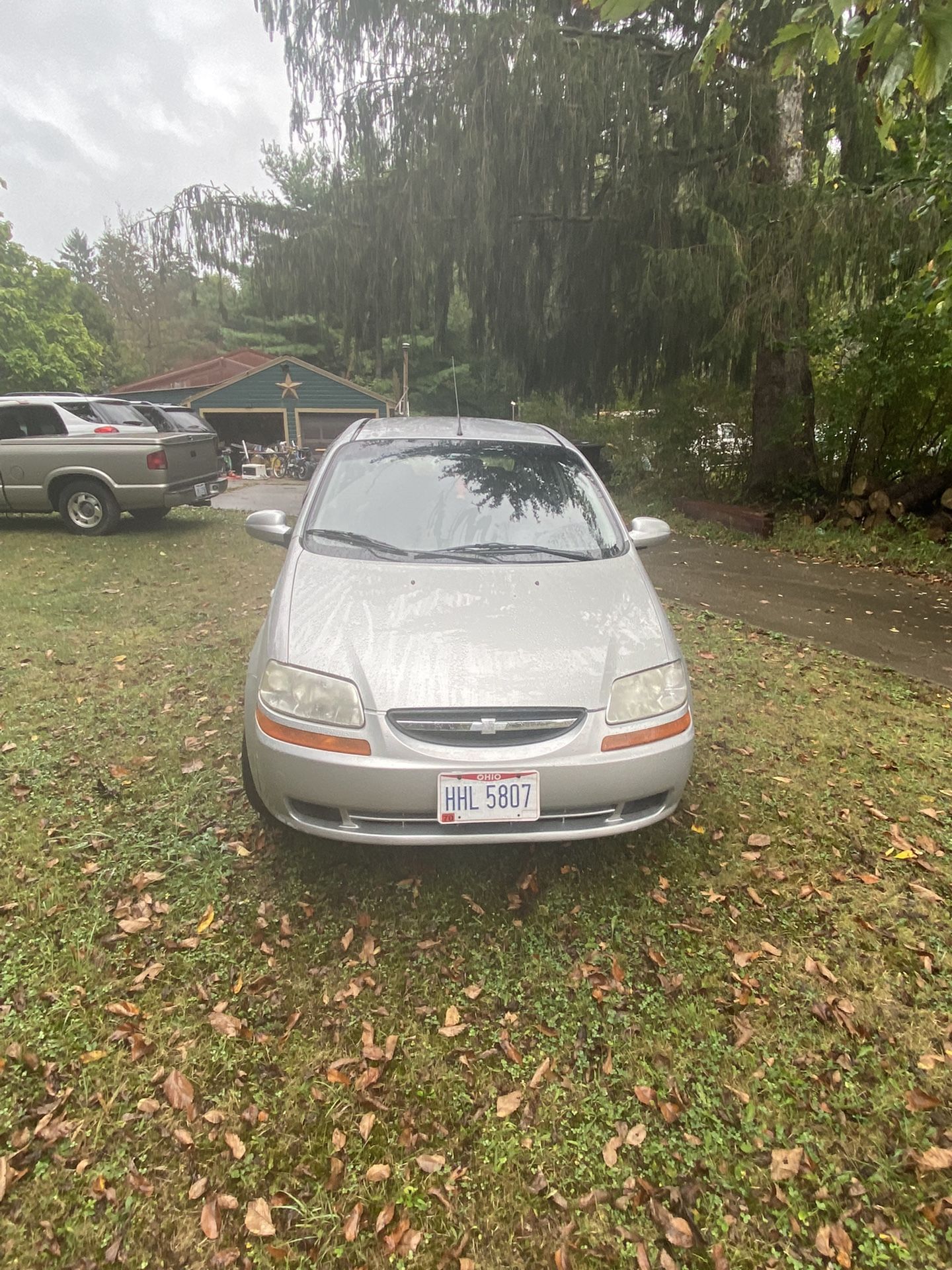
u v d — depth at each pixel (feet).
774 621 21.56
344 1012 7.54
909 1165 6.19
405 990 7.83
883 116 7.28
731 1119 6.56
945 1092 6.84
